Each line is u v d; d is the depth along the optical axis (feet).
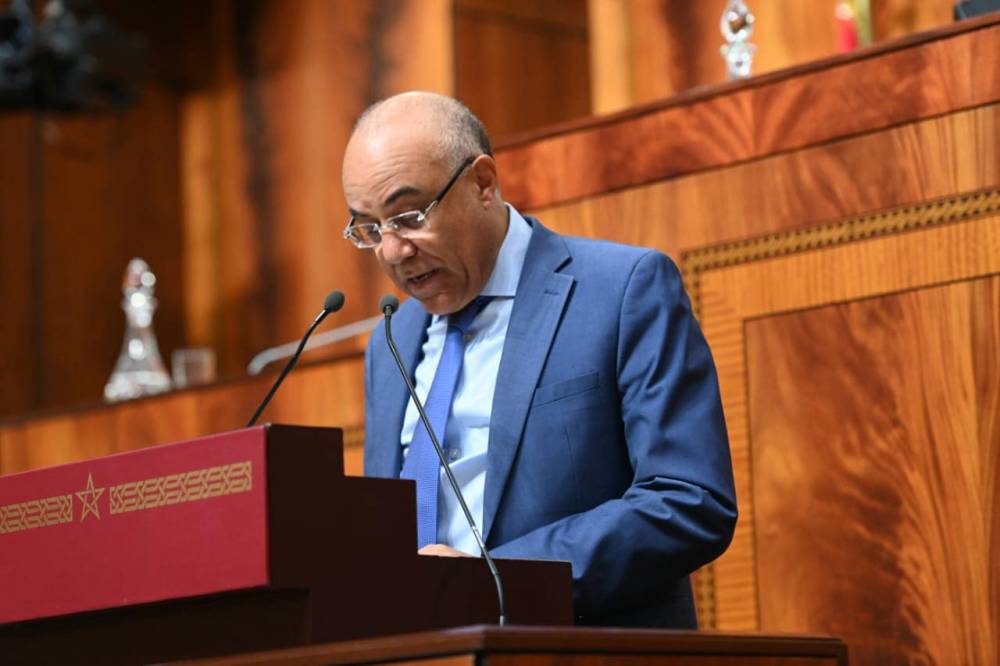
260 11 74.18
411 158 22.77
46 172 73.61
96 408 43.47
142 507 17.84
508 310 24.07
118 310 75.00
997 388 26.81
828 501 28.32
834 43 48.98
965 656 26.61
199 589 17.07
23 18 62.95
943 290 27.55
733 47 34.42
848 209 28.73
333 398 38.19
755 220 29.78
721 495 21.70
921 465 27.43
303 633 16.80
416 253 22.95
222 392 40.75
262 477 16.70
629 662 15.56
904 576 27.37
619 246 24.11
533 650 14.82
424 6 69.00
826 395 28.58
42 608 18.69
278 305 72.38
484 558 18.48
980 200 27.35
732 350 29.73
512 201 32.89
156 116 76.23
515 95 70.13
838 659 17.61
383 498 17.56
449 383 23.84
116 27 72.79
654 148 31.12
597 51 53.72
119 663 18.49
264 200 73.41
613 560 21.04
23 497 19.08
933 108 27.96
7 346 71.51
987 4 30.60
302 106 72.33
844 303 28.58
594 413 22.85
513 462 22.85
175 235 76.18
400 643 14.99
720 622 29.14
